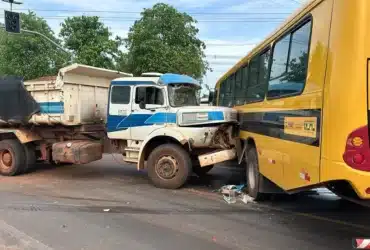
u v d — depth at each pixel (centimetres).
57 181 1089
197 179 1105
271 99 702
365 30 424
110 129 1071
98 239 598
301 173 525
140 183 1055
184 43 3312
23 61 3431
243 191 918
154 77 1037
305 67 530
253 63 875
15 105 1181
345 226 656
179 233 624
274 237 601
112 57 3494
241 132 969
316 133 475
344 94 427
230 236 607
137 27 3238
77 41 3475
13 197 886
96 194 917
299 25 570
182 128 970
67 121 1123
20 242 584
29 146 1212
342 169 427
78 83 1159
